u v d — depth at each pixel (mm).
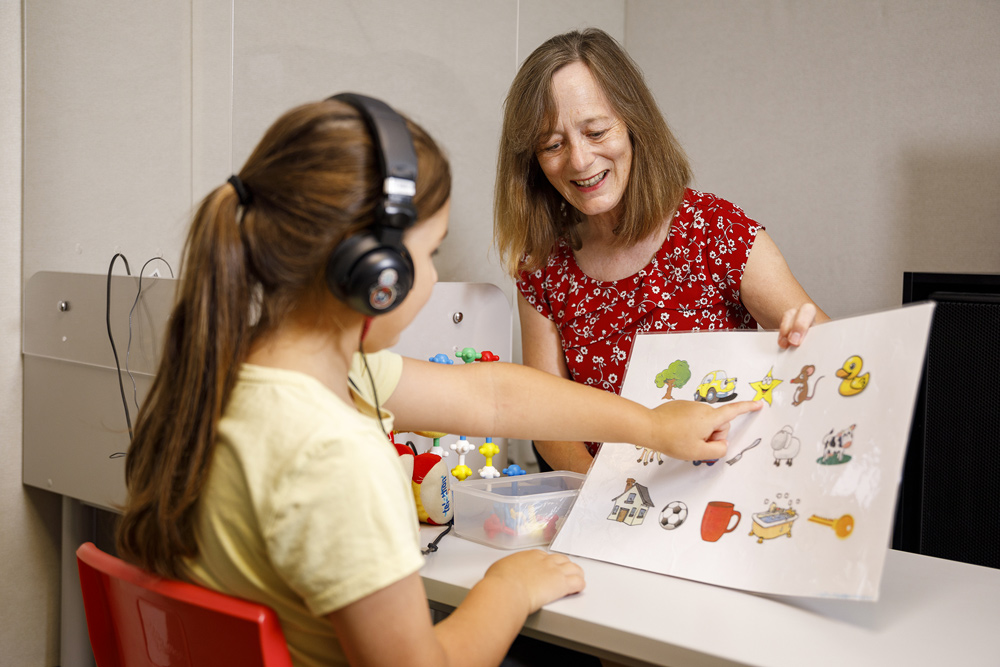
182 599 578
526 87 1257
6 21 1493
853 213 2402
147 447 611
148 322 1287
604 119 1213
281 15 1705
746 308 1327
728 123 2648
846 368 774
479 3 2115
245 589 585
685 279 1322
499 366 867
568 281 1413
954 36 2209
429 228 627
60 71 1519
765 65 2559
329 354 606
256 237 569
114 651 705
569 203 1394
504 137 1351
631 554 824
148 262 1607
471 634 622
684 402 855
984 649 624
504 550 874
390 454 572
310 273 566
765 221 2578
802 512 738
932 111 2252
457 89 2072
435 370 842
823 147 2451
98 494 1424
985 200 2182
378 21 1874
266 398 566
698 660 618
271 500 538
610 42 1265
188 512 589
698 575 771
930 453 1748
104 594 682
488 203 2182
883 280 2357
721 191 2676
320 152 557
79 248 1551
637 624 665
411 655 551
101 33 1523
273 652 550
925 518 1756
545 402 841
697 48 2705
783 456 786
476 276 2154
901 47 2297
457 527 938
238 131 1679
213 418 567
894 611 701
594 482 914
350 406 618
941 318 1722
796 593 694
